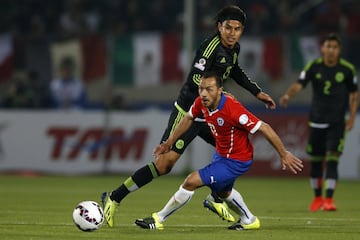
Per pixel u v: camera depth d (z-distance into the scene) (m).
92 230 33.34
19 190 63.56
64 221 39.03
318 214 45.16
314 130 49.03
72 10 100.75
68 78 89.00
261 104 87.81
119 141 82.56
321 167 48.75
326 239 32.00
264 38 86.81
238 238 31.70
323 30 95.81
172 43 88.31
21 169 84.00
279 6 98.00
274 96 86.56
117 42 89.06
